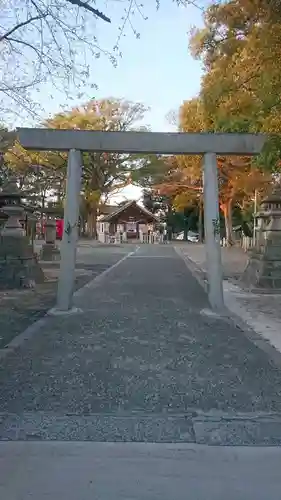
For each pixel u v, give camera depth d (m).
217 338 7.98
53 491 3.41
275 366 6.43
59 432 4.37
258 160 12.61
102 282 15.86
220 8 11.26
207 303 11.48
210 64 13.59
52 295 12.73
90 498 3.32
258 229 15.30
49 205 44.25
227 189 36.69
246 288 14.27
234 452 4.02
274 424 4.58
